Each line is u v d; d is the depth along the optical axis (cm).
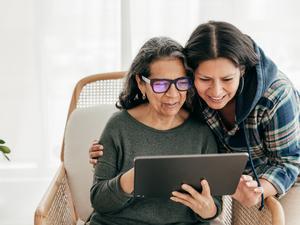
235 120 121
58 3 182
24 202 205
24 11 183
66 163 147
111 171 123
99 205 120
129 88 124
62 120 195
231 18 180
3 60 188
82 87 158
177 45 115
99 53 186
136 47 185
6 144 196
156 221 122
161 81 113
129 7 181
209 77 111
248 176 114
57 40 186
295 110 122
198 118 128
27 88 191
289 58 184
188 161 100
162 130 123
